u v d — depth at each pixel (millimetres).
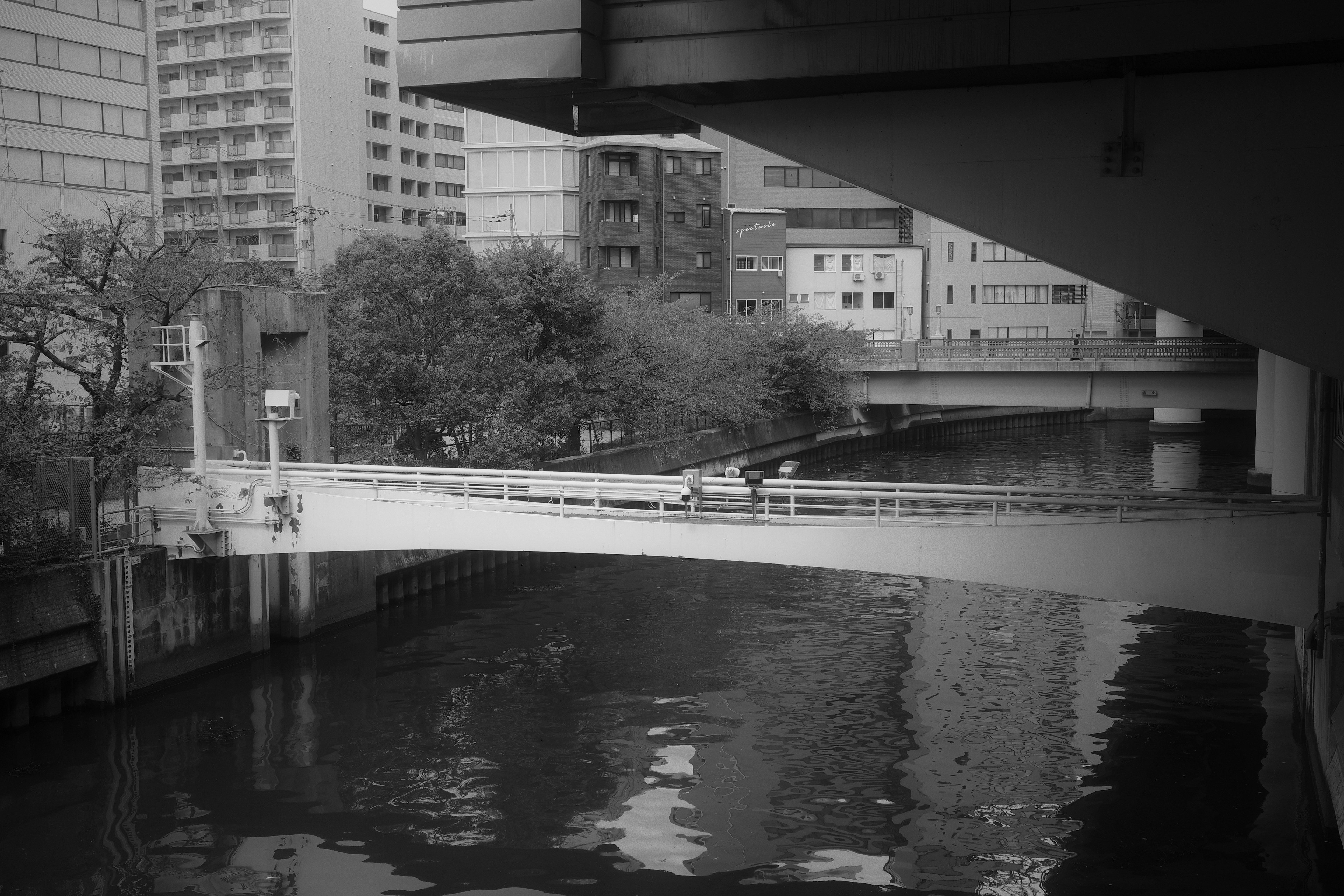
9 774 20391
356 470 24453
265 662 27266
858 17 17484
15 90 40281
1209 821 17766
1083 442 71000
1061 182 18000
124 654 23891
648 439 47938
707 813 18500
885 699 23891
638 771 20266
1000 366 58594
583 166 70125
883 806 18672
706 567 38250
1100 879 16125
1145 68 17266
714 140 83938
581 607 32562
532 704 23906
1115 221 17797
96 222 41000
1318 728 18625
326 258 76688
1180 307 17672
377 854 17297
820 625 30031
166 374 25391
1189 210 17500
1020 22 16750
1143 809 18281
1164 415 77750
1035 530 19391
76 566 23281
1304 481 29891
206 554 24906
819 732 21953
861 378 62375
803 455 62281
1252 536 18469
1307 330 17172
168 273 26812
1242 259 17344
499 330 35719
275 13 74062
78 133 42312
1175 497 19016
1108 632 29016
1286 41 15742
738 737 21812
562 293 38000
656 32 18500
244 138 76000
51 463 24094
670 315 55062
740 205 84812
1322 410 21484
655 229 71125
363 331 33781
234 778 20188
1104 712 22812
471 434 36281
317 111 76000
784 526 20531
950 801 18766
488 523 22797
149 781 20078
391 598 32750
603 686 24984
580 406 39188
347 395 33719
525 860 17031
